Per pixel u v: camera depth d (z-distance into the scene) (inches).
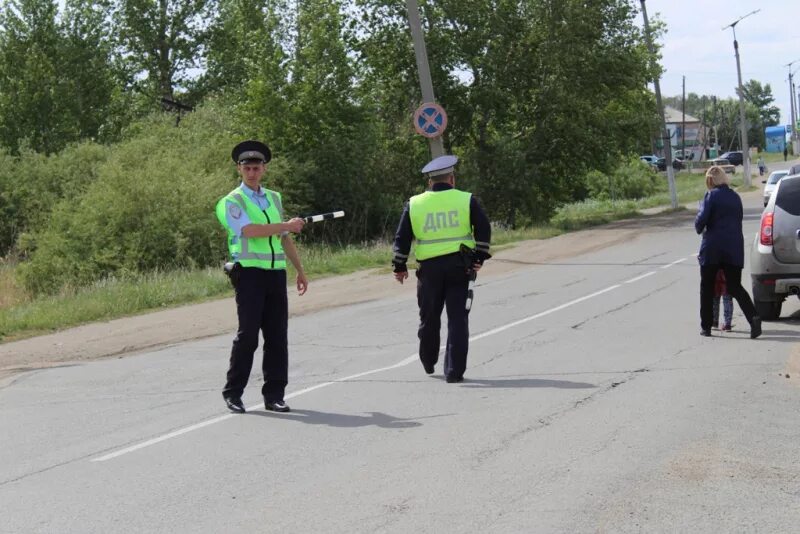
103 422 335.9
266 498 235.0
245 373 337.1
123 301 709.9
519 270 847.7
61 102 1779.0
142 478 258.2
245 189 334.3
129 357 498.9
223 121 1408.7
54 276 970.7
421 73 841.5
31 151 1411.2
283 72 1334.9
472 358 425.1
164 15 2138.3
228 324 603.8
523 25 1487.5
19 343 573.0
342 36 1459.2
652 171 2795.3
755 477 236.8
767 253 486.6
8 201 1305.4
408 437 286.8
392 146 1504.7
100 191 1026.1
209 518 222.1
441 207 374.0
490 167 1504.7
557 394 336.5
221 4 2165.4
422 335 384.2
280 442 289.4
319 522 215.2
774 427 282.8
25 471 273.1
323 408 336.8
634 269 786.8
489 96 1472.7
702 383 345.1
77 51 1804.9
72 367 474.0
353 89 1368.1
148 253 994.7
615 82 1526.8
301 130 1346.0
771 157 4926.2
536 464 252.1
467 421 303.1
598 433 280.2
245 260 331.0
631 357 405.1
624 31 1536.7
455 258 371.9
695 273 728.3
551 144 1553.9
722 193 442.9
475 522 210.4
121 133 1834.4
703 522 206.7
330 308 658.2
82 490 249.9
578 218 1660.9
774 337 443.5
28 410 367.9
